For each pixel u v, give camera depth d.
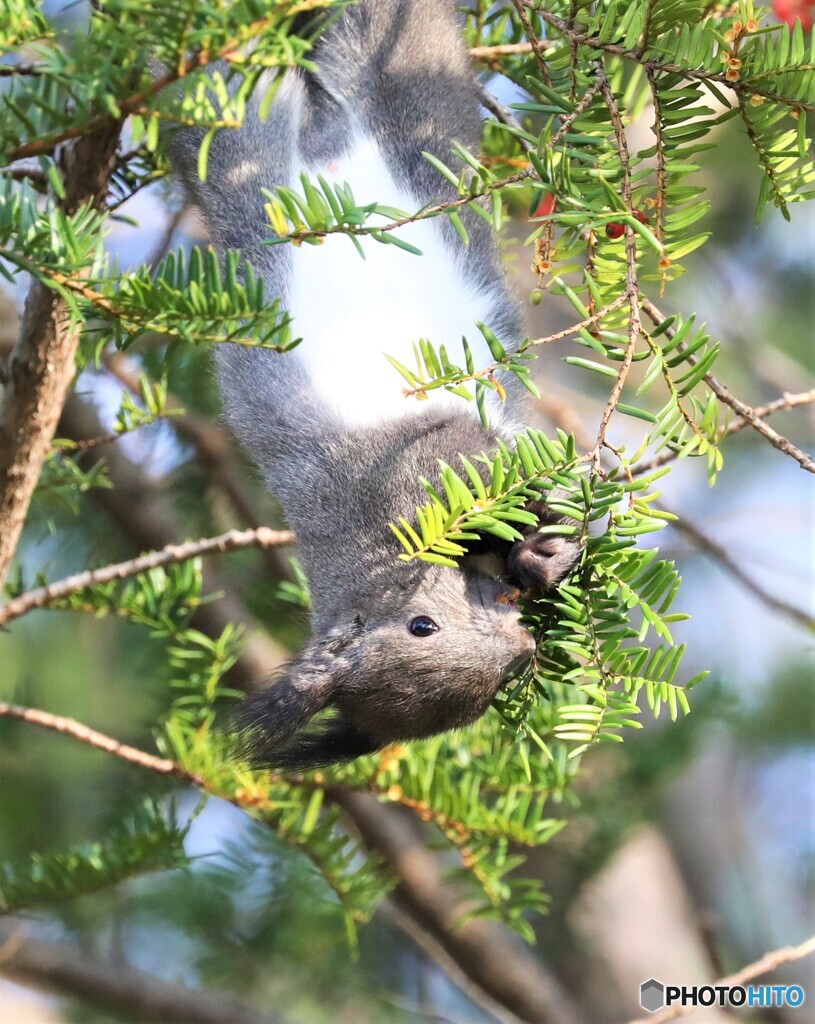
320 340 6.78
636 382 13.01
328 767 6.55
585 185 4.51
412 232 6.89
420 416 6.70
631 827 9.04
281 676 6.54
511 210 7.89
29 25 3.99
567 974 12.30
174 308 4.40
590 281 4.25
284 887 8.39
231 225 6.66
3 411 5.62
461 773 7.06
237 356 6.92
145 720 8.59
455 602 6.27
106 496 9.43
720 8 5.09
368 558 6.52
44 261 4.23
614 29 4.53
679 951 12.74
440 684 6.20
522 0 4.75
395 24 7.03
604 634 4.55
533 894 6.61
